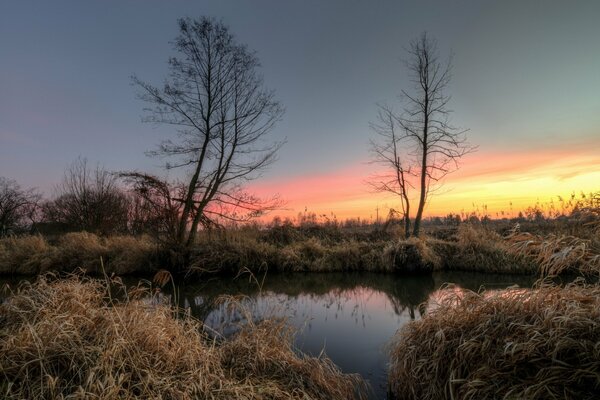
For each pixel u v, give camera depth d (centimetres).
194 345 478
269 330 561
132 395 353
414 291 1174
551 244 473
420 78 2009
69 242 1709
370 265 1516
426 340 462
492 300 452
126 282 1333
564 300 409
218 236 1677
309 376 465
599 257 428
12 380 355
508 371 363
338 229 2094
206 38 1636
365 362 589
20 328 413
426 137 1970
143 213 1878
